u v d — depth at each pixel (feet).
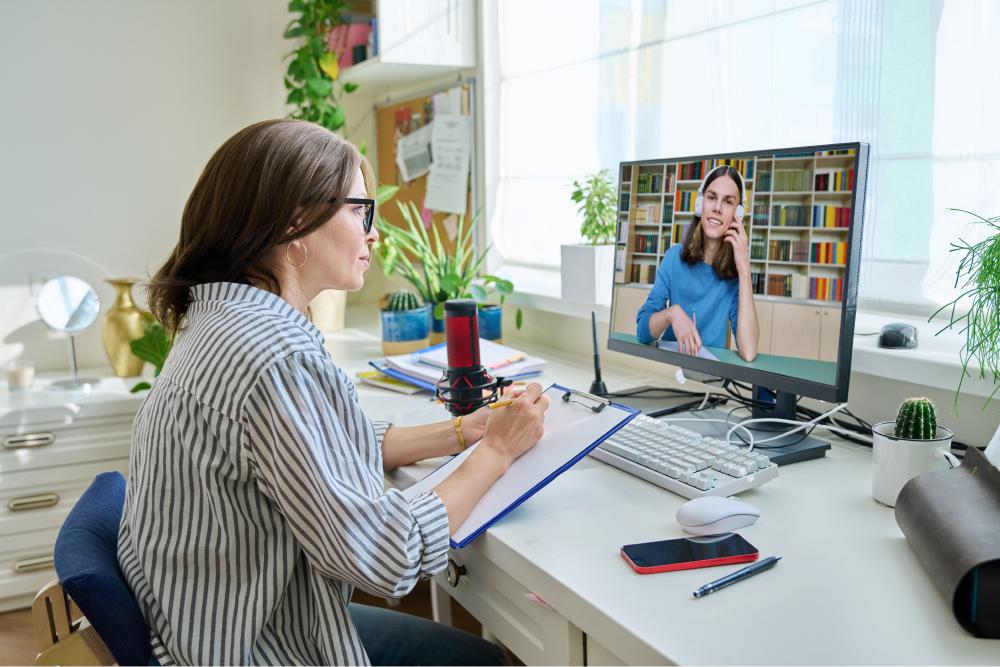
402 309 6.70
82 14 7.85
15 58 7.64
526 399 3.59
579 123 6.98
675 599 2.56
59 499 7.03
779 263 3.83
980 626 2.30
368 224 3.63
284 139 3.22
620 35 6.32
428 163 8.84
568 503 3.42
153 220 8.45
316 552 2.80
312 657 3.04
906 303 4.55
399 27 7.48
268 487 2.83
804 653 2.23
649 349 4.73
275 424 2.77
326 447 2.87
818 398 3.65
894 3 4.33
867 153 3.41
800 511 3.27
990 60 3.96
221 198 3.19
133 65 8.15
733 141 5.41
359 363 6.57
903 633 2.34
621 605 2.53
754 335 3.98
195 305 3.19
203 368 2.87
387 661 3.79
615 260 5.04
